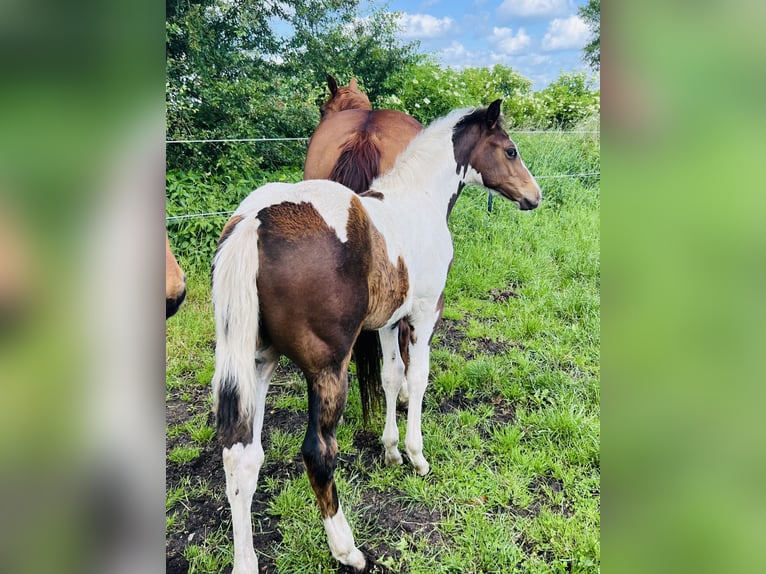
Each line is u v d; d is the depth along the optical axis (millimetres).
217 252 1727
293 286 1715
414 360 2508
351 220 1872
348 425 2959
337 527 1975
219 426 1684
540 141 6777
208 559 2090
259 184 5383
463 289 4738
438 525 2283
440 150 2656
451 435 2875
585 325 4027
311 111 6133
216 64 6117
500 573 2043
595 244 5191
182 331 3904
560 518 2277
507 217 5699
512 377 3400
